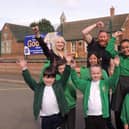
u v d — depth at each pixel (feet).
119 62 7.94
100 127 7.36
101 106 7.29
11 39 71.20
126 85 8.27
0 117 11.83
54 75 6.81
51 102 6.72
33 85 6.95
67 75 7.01
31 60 39.37
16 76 34.04
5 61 43.70
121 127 8.78
